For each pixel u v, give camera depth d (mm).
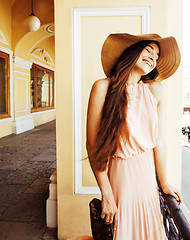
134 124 961
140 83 1021
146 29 1823
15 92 8242
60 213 2037
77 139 1959
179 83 1935
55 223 2264
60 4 1839
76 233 2039
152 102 1005
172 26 1922
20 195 3053
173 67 1079
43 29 7617
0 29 7168
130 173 991
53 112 13500
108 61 1042
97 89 1005
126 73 984
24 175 3887
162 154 1113
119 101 962
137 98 989
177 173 1976
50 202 2250
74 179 1993
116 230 984
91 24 1860
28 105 9422
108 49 1034
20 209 2646
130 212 986
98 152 985
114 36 1016
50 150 5844
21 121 8680
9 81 7879
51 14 7219
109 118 959
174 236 903
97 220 1016
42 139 7355
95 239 1007
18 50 8219
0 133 7457
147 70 1006
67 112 1937
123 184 988
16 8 7691
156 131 1014
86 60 1890
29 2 7484
